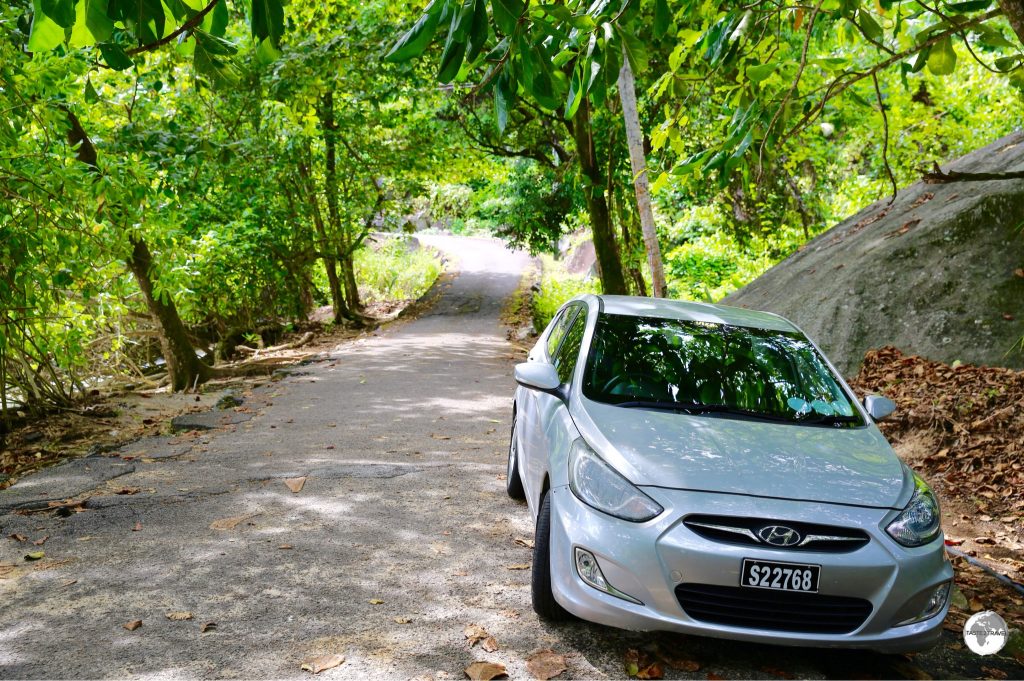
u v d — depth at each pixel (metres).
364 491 5.92
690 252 23.94
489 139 22.16
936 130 16.67
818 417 4.21
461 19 2.77
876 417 4.38
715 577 3.20
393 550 4.67
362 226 26.70
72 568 4.25
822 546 3.25
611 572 3.31
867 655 3.71
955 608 4.33
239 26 14.65
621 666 3.41
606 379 4.29
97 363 12.66
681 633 3.52
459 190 43.94
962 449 6.84
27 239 7.86
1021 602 4.42
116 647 3.35
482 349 17.61
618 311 4.92
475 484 6.26
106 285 10.53
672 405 4.14
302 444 7.57
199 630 3.53
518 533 5.09
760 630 3.21
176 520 5.13
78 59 7.29
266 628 3.57
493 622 3.75
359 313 26.70
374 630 3.60
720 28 5.10
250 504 5.52
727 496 3.33
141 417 9.29
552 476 3.79
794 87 4.85
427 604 3.92
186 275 11.61
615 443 3.65
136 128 11.16
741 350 4.61
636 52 3.58
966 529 5.68
